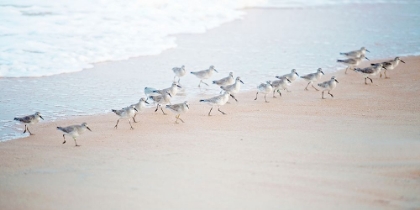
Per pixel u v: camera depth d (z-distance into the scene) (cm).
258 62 2420
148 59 2430
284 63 2412
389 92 2027
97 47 2505
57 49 2419
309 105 1880
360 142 1476
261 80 2161
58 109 1800
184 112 1705
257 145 1466
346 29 3162
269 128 1623
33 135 1576
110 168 1313
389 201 1137
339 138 1514
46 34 2586
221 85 2030
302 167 1307
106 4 3141
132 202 1129
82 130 1499
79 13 2947
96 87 2036
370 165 1316
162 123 1702
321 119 1708
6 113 1741
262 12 3691
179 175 1264
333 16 3588
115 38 2659
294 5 3991
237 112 1805
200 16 3303
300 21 3400
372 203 1130
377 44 2791
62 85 2042
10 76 2102
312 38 2920
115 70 2253
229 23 3269
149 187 1201
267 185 1209
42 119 1702
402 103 1880
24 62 2239
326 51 2644
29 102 1850
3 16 2750
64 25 2738
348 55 2405
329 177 1250
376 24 3312
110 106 1842
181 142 1503
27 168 1321
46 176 1269
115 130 1627
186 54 2528
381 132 1561
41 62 2259
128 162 1352
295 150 1422
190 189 1189
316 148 1432
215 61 2423
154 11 3200
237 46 2709
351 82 2173
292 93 2047
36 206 1117
